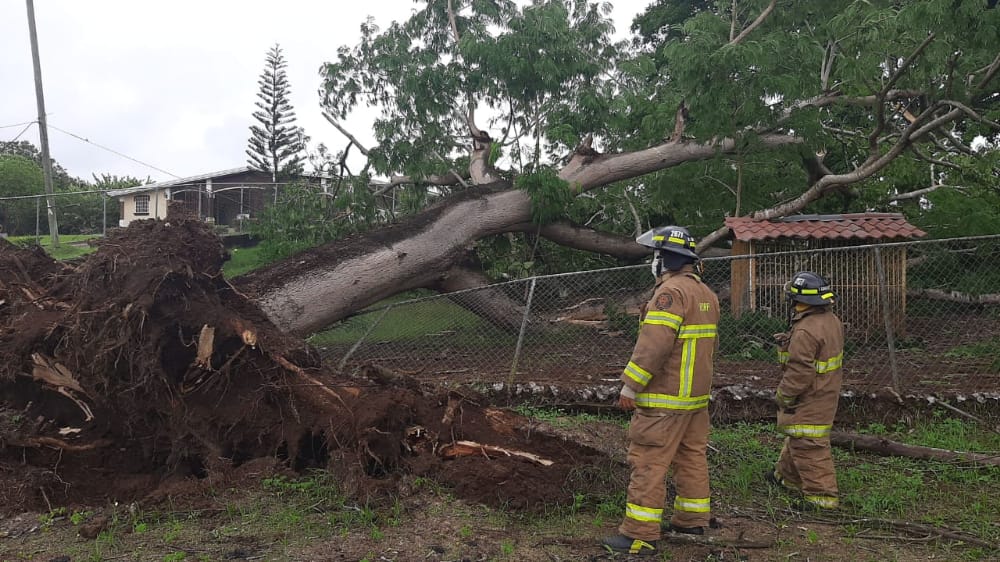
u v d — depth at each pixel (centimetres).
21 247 667
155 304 497
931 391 695
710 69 1065
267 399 505
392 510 419
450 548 377
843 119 1472
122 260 516
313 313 877
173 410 500
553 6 1213
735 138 1138
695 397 380
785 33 1223
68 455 489
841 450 586
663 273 394
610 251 1241
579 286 1224
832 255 1023
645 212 1438
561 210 1121
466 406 532
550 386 737
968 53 1010
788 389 458
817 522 433
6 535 393
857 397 685
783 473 487
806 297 459
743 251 1077
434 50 1369
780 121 1168
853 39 1002
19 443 481
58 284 576
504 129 1304
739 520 434
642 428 378
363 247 951
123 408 504
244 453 503
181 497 436
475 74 1266
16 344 512
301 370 512
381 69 1279
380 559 361
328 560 358
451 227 1045
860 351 940
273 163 3797
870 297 1000
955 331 1015
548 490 444
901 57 1069
